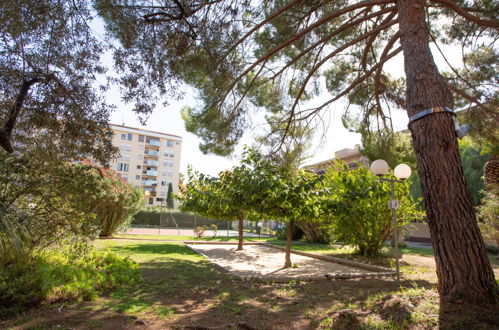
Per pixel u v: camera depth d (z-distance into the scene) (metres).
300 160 8.83
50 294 3.96
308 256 11.03
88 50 4.28
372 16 5.40
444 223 3.66
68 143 4.13
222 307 4.15
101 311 3.76
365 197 8.99
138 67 4.77
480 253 3.52
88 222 5.70
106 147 4.38
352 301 4.33
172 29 4.82
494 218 8.92
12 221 4.24
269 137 8.39
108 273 5.35
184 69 5.42
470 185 15.95
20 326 3.17
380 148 8.75
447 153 3.82
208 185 9.48
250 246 14.88
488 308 3.24
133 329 3.21
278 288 5.42
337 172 10.14
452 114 3.96
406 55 4.50
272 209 7.71
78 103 4.11
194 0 4.83
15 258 4.21
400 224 9.88
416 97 4.17
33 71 3.89
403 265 8.43
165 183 61.09
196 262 8.53
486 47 7.06
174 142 63.09
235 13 5.31
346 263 8.85
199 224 36.50
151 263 8.02
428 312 3.32
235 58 6.09
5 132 3.58
